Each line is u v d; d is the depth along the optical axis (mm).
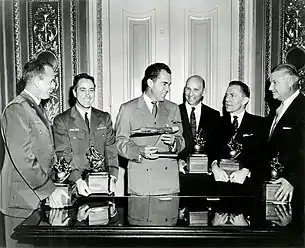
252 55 2400
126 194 2270
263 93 2377
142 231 1396
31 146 2029
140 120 2340
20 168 1928
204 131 2348
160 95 2369
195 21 2422
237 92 2375
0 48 2363
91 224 1451
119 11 2412
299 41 2348
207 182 2283
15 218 1871
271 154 2277
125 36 2412
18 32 2379
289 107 2293
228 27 2418
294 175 2117
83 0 2398
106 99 2398
